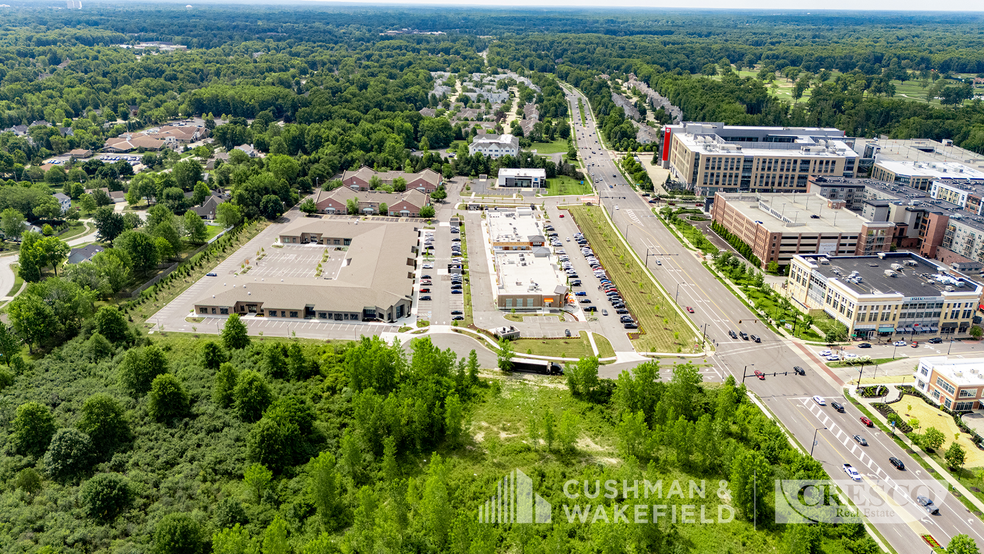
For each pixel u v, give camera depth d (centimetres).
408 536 13562
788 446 16462
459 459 16425
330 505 14438
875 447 17275
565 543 13275
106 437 16325
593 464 16238
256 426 16512
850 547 13775
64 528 13688
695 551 13450
